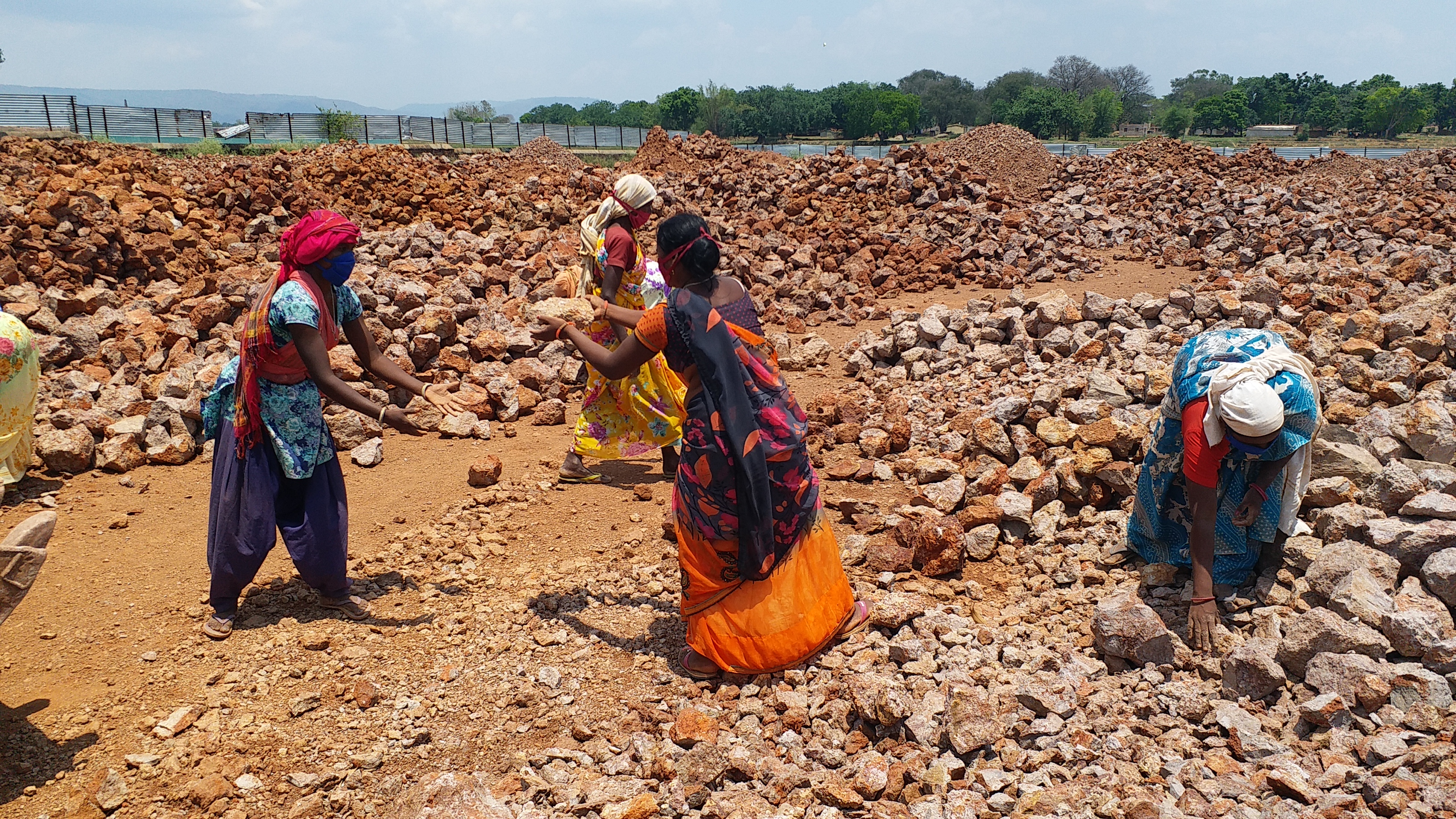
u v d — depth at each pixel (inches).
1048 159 725.9
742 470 133.6
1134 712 129.4
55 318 274.7
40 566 118.1
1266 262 410.3
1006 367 287.0
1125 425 193.6
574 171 549.6
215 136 1366.9
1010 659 140.5
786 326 359.9
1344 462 170.1
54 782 118.5
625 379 209.2
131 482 215.8
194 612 158.7
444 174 551.5
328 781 121.0
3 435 200.8
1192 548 144.0
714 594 144.0
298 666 143.6
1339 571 140.2
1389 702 121.4
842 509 200.5
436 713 135.1
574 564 182.1
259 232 418.3
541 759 125.5
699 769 120.0
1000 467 201.2
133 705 134.0
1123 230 526.6
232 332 285.6
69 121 1282.0
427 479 223.8
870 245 458.3
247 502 146.7
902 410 252.7
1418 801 104.3
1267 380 140.4
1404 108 5856.3
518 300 331.3
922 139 5260.8
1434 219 476.4
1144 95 6510.8
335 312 148.4
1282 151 3865.7
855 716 132.7
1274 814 105.0
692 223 137.3
